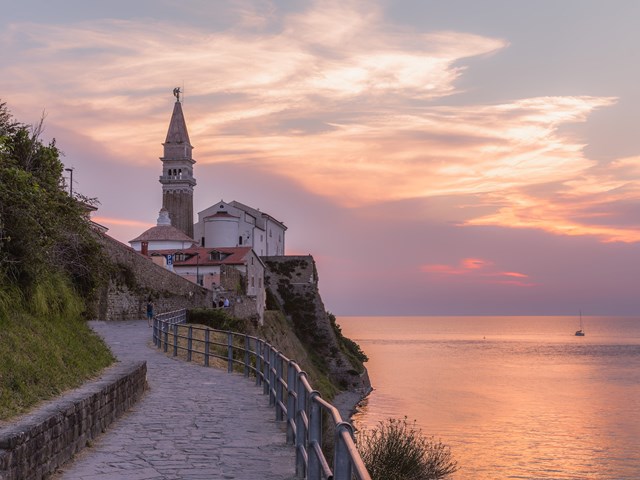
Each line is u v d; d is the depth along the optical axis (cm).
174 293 6950
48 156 2189
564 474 5297
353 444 641
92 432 1340
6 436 927
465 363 16862
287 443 1337
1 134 2075
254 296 8525
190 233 14850
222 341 4438
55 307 1862
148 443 1330
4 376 1244
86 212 2356
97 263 2464
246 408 1758
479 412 8306
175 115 15038
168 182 14775
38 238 1830
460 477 4916
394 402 8831
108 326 4972
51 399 1271
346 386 10131
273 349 1827
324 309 11000
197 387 2164
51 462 1083
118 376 1642
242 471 1136
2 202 1695
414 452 1936
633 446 6556
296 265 11306
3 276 1609
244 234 12644
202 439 1375
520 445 6362
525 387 11544
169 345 3359
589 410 8938
